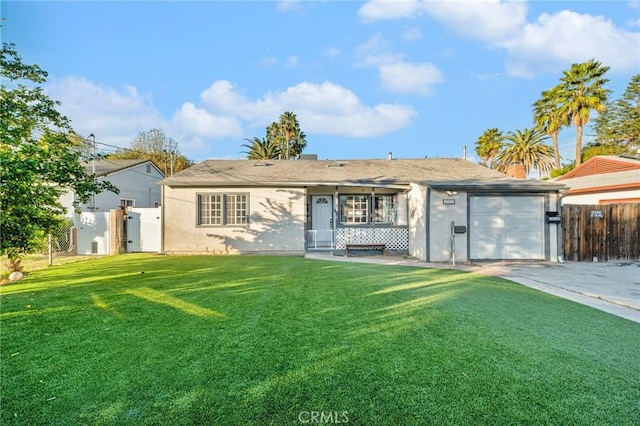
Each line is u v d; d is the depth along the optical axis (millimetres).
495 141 40750
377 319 4340
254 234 13336
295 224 13445
